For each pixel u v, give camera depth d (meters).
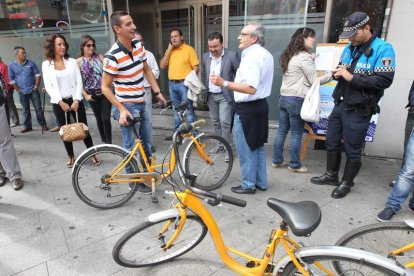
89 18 5.23
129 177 2.79
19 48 5.21
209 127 4.93
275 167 3.71
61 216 2.79
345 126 2.83
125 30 2.58
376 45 2.51
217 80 2.54
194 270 2.11
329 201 2.94
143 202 3.01
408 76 3.52
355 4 3.54
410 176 2.46
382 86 2.52
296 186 3.25
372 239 1.76
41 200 3.08
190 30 6.04
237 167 3.74
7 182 3.47
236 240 2.41
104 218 2.75
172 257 2.17
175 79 4.48
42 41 5.67
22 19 5.66
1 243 2.43
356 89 2.67
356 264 1.50
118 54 2.67
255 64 2.49
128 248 2.01
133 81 2.82
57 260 2.23
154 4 6.19
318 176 3.43
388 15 3.44
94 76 3.94
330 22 3.73
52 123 5.96
